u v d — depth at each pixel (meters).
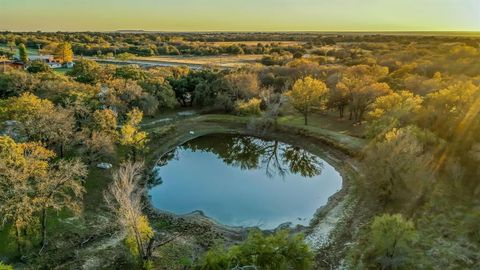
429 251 35.62
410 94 71.38
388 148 49.44
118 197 35.41
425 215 43.09
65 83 73.81
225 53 198.75
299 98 79.50
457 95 60.19
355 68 104.69
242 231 44.88
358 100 79.44
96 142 52.62
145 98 83.62
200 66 142.50
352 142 69.12
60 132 51.12
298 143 75.62
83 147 55.03
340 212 47.94
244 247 31.22
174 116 90.12
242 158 75.38
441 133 57.62
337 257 38.97
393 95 70.94
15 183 34.12
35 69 100.12
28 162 36.25
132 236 35.78
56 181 36.47
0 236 36.88
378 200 49.28
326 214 47.84
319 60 143.38
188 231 44.12
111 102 72.06
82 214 43.69
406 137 49.59
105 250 38.00
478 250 35.59
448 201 45.44
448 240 37.50
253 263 30.25
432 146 54.78
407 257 34.25
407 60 130.12
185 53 199.38
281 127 81.50
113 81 83.38
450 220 41.25
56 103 64.31
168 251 39.38
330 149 70.06
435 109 60.47
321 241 42.12
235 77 94.56
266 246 30.92
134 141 59.34
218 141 81.06
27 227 36.34
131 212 34.09
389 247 34.78
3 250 35.53
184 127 83.88
